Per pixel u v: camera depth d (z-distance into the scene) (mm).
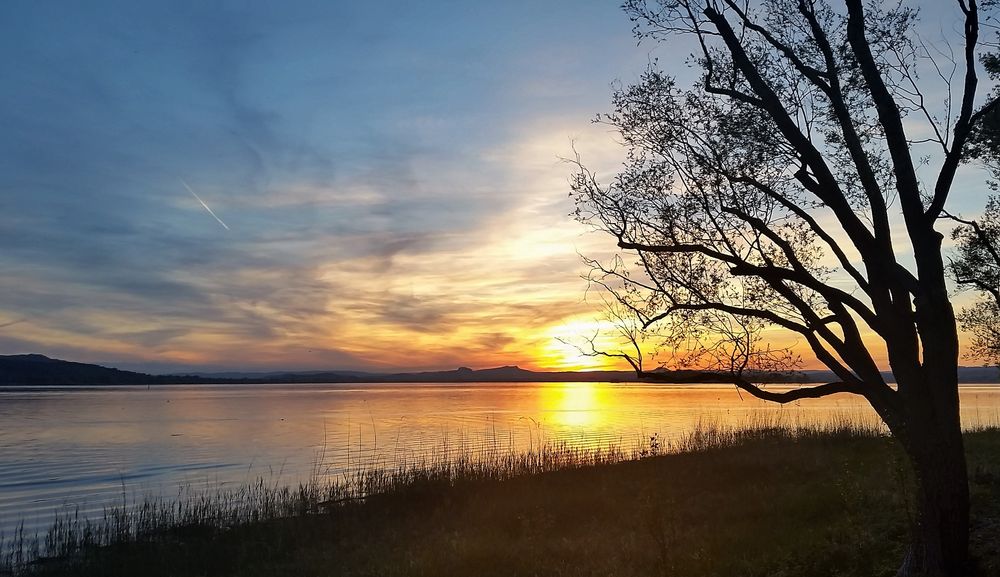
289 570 14820
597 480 22078
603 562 12258
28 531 22094
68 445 51562
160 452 46125
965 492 8602
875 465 18844
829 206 9227
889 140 9031
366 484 26000
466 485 23281
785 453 23375
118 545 18953
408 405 118750
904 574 9008
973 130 11297
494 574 12453
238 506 23531
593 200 9719
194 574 15484
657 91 9852
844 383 9141
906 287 8797
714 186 9422
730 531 13297
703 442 31344
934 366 8711
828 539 11781
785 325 9117
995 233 12609
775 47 9945
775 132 9812
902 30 9867
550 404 116312
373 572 13320
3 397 159625
